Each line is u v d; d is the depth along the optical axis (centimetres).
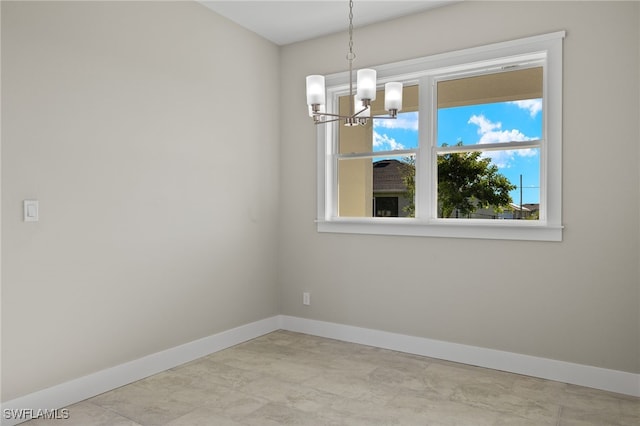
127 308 300
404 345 366
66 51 264
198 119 350
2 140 236
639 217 281
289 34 406
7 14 237
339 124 411
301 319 424
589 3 294
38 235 252
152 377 310
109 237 288
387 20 373
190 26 342
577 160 298
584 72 295
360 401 271
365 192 395
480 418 249
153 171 316
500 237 325
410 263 364
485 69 340
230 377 310
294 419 248
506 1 322
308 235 419
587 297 297
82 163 272
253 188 405
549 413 256
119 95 293
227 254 379
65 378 265
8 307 240
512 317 322
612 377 289
